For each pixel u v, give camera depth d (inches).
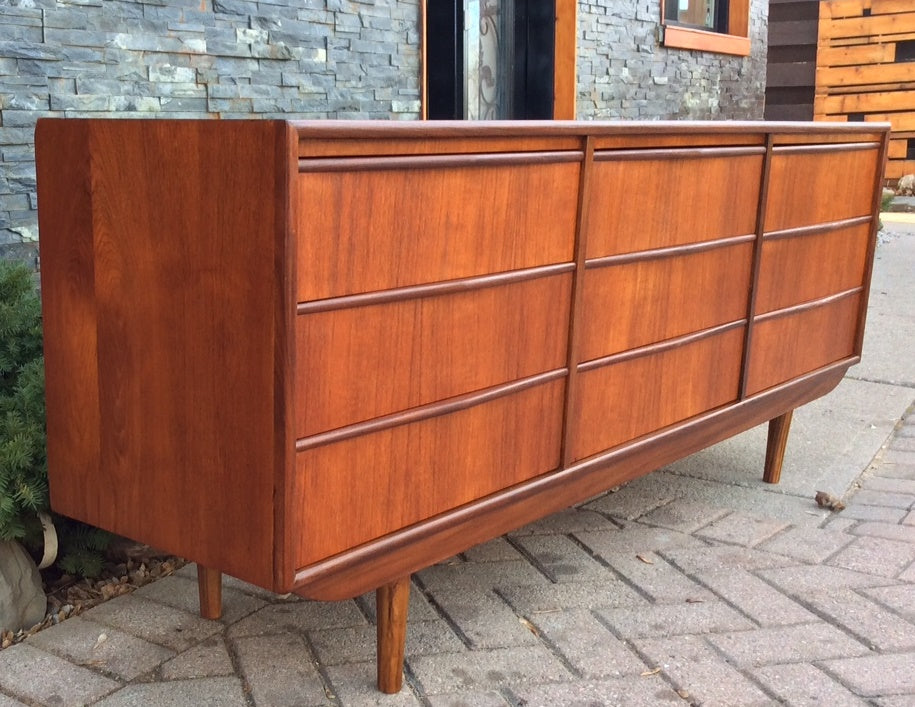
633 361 95.7
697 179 97.3
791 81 428.5
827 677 85.3
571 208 84.1
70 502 82.8
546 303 84.1
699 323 103.1
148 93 126.1
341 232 66.2
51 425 82.4
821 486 129.1
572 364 87.9
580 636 91.4
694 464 137.3
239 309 66.2
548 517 118.3
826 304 124.6
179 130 66.8
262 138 62.2
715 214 101.0
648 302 95.5
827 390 131.3
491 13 204.1
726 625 94.0
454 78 189.5
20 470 92.6
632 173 89.4
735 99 267.1
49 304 79.3
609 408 94.3
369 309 69.6
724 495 126.0
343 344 68.4
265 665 86.0
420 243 71.8
